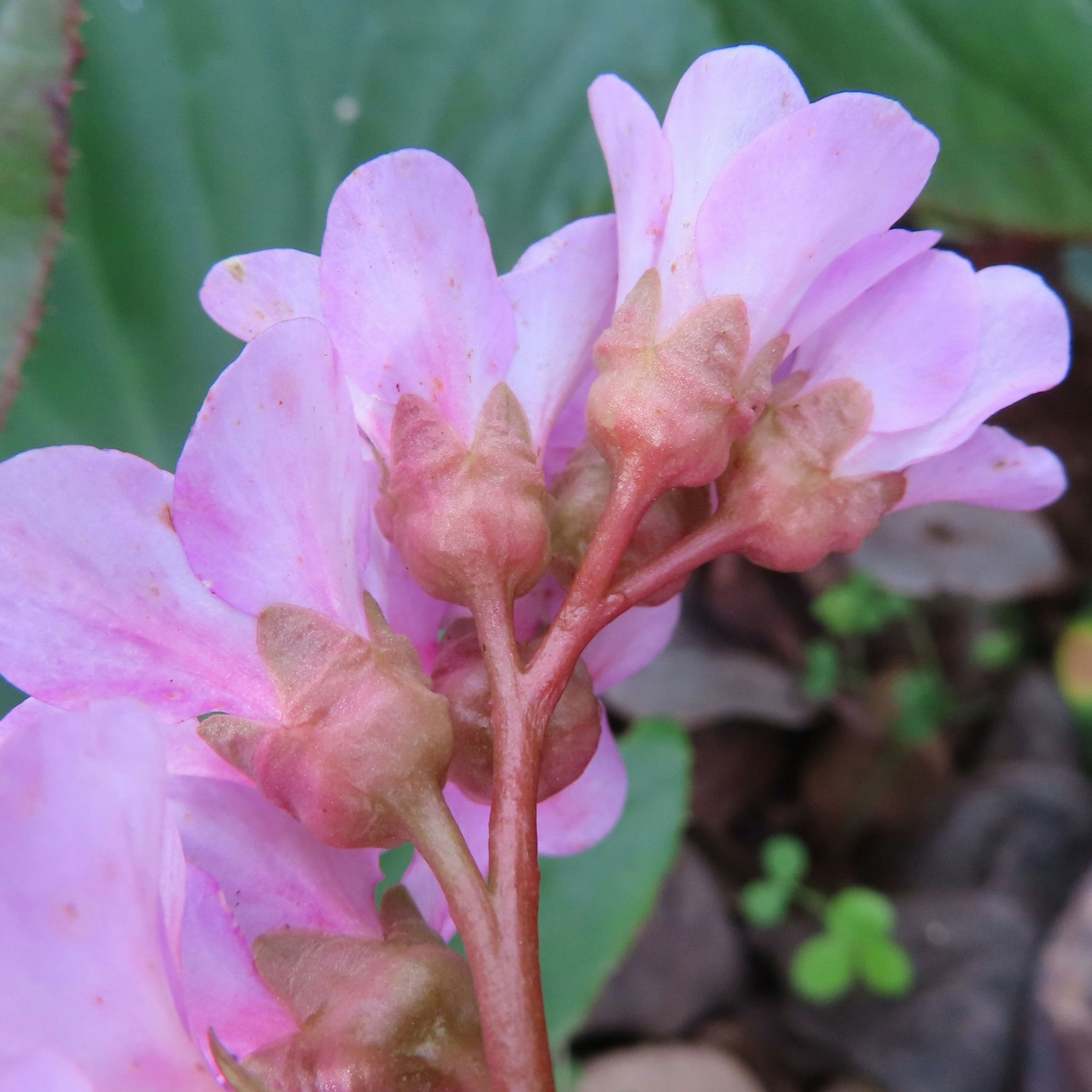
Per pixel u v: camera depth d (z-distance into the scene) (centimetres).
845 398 15
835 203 14
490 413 15
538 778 14
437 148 25
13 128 18
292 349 14
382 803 14
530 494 14
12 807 13
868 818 44
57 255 21
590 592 14
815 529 15
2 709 22
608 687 16
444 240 15
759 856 44
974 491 15
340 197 14
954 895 43
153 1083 13
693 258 15
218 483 14
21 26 19
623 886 25
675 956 41
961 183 26
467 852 14
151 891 13
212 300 15
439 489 14
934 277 15
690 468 14
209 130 24
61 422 23
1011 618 46
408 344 15
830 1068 40
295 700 14
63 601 14
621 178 15
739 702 42
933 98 26
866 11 26
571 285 15
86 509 14
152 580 14
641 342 15
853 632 43
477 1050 14
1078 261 37
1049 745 45
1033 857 43
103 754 13
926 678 43
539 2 25
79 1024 13
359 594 14
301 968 14
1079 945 39
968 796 44
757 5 26
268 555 14
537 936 14
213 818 14
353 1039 14
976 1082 39
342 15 25
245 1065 14
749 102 15
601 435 15
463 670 15
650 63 25
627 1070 38
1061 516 45
